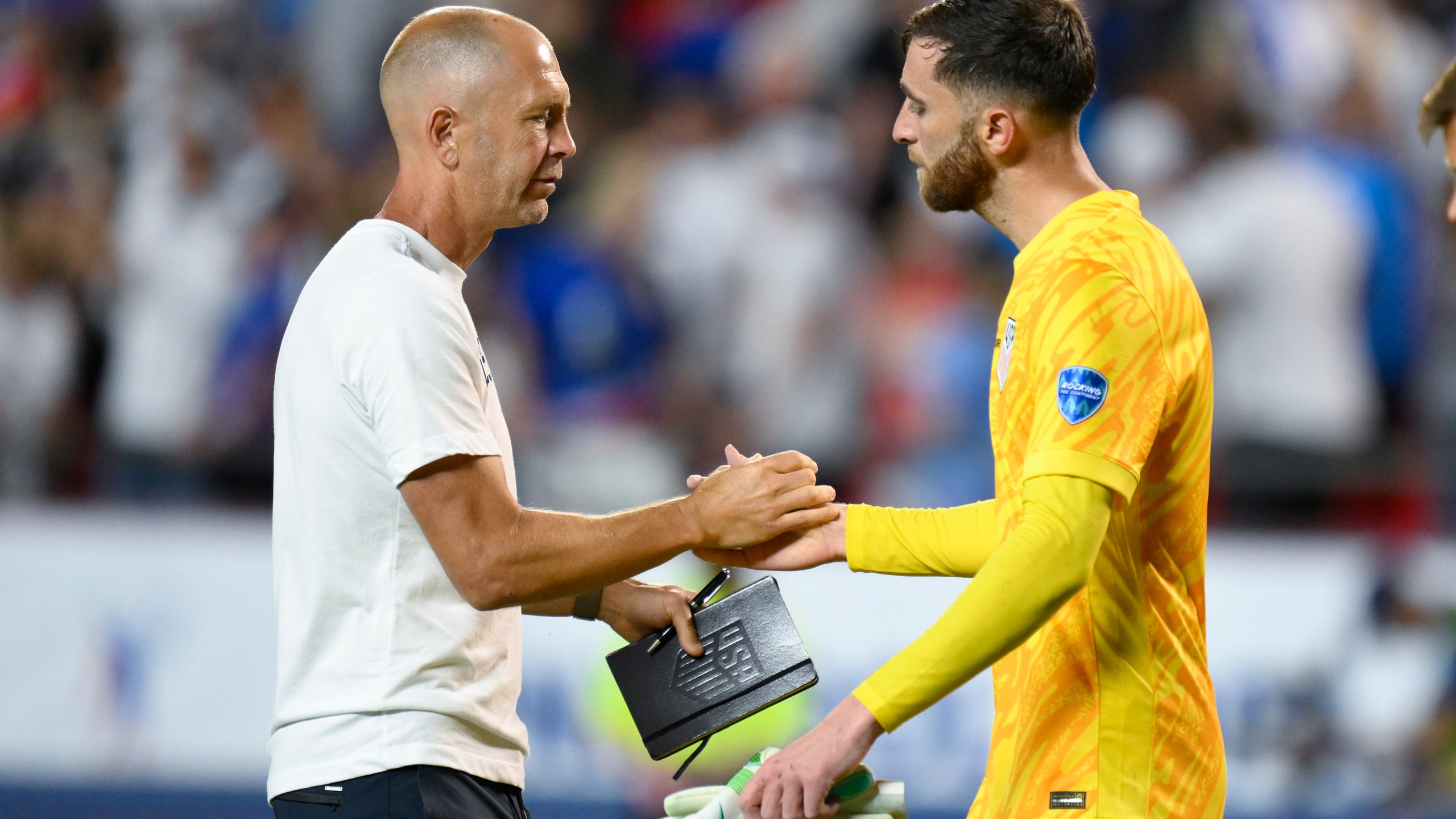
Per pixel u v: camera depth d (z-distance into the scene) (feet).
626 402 88.79
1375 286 86.43
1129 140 91.50
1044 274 26.27
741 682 30.60
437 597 28.76
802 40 97.81
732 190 92.43
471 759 28.76
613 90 98.07
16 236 87.15
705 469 87.04
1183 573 27.25
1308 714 72.43
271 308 87.15
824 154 94.17
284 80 94.63
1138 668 26.32
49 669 71.82
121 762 71.36
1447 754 71.41
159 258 87.15
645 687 31.12
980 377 88.79
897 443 87.66
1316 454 83.25
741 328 89.30
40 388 85.15
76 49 92.94
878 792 28.48
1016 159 27.78
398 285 28.48
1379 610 73.36
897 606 70.90
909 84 28.58
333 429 28.55
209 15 94.32
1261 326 84.58
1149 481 26.55
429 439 27.61
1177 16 93.20
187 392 85.40
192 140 90.58
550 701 69.31
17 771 71.10
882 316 89.76
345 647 28.48
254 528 74.23
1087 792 25.98
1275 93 91.50
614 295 90.17
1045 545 24.34
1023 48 27.20
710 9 99.60
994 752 27.71
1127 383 25.07
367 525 28.53
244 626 72.64
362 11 95.76
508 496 28.48
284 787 28.43
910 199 93.91
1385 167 89.86
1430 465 83.71
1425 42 93.81
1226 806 71.72
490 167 30.60
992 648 24.40
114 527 73.31
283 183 90.79
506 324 89.04
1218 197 87.45
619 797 68.03
